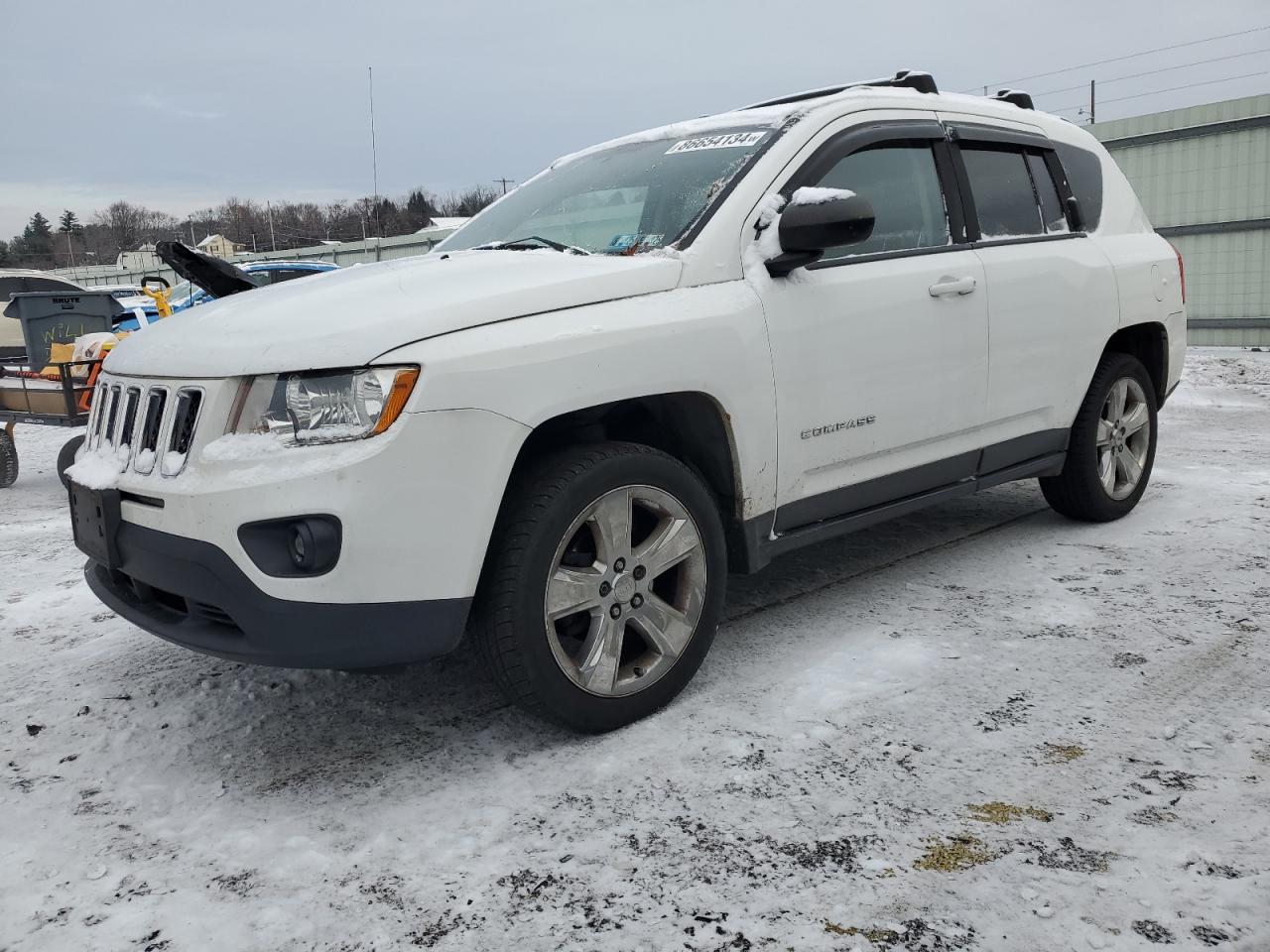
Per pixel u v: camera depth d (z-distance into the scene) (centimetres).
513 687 252
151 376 257
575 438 282
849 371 320
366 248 2633
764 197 310
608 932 187
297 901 202
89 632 383
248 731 287
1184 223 1420
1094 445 434
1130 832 210
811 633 337
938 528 468
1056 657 305
